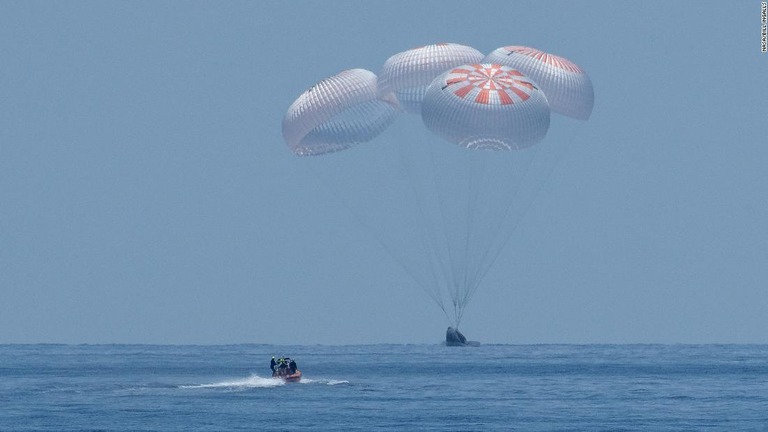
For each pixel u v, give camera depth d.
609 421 194.62
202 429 184.00
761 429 185.00
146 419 196.88
